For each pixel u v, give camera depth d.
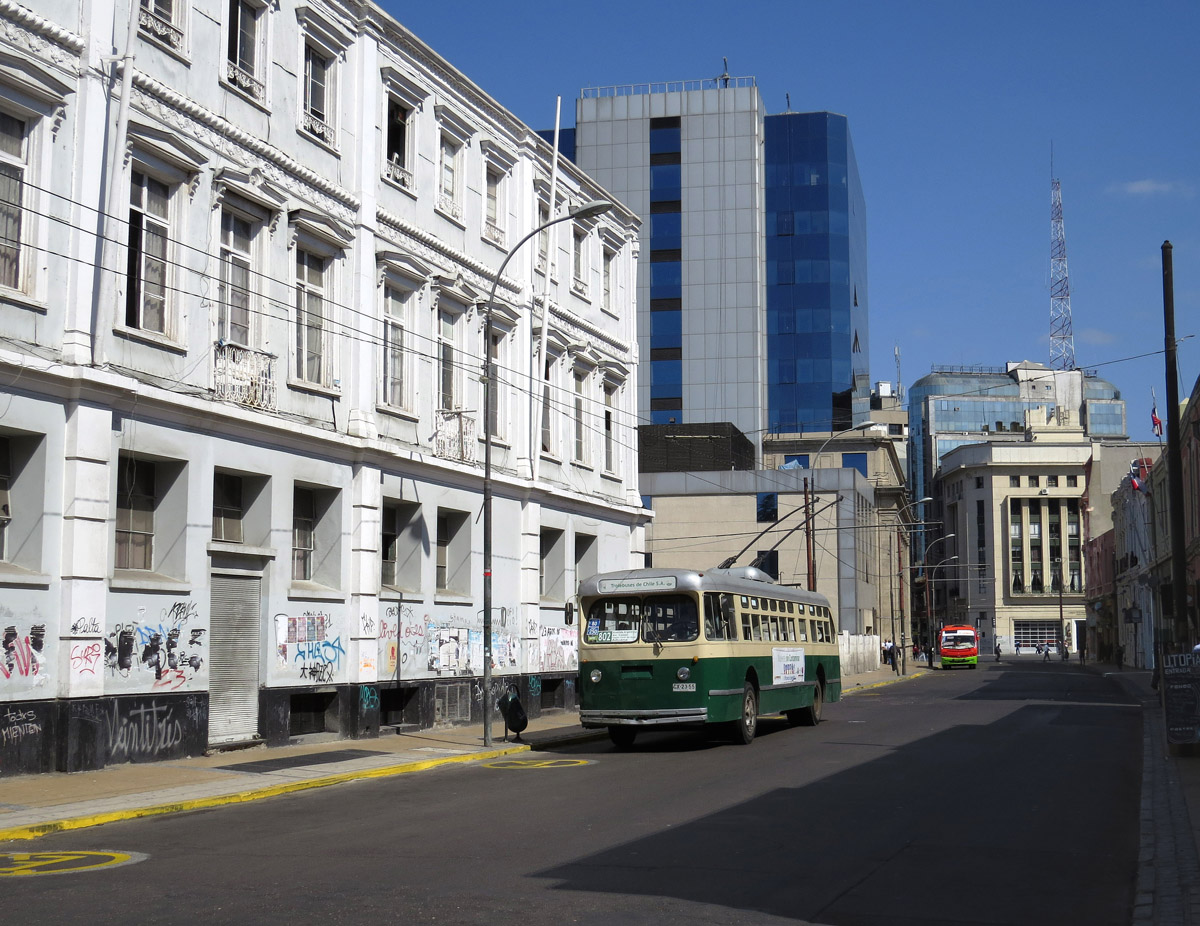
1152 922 8.32
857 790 15.65
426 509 26.53
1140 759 19.69
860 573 70.44
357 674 23.62
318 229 23.05
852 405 98.94
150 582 18.52
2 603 16.09
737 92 99.44
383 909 8.61
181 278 19.59
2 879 10.00
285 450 22.02
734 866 10.34
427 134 27.16
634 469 38.69
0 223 16.59
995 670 81.81
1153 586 56.97
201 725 19.56
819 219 101.12
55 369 16.78
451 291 27.62
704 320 97.56
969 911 8.80
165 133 19.14
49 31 17.11
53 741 16.78
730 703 23.14
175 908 8.73
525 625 30.80
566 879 9.73
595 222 36.38
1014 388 172.00
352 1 24.42
